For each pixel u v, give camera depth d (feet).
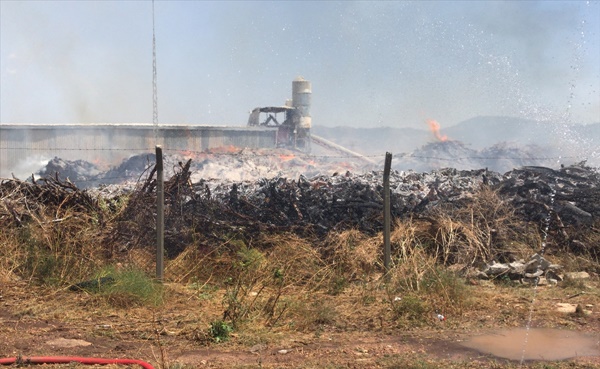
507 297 30.07
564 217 39.91
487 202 39.63
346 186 41.55
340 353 21.89
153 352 21.88
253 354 21.77
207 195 39.58
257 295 28.73
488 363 20.76
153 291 29.07
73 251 33.63
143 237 36.96
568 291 31.48
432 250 35.81
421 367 20.06
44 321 25.81
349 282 32.81
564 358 21.40
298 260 34.47
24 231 34.17
